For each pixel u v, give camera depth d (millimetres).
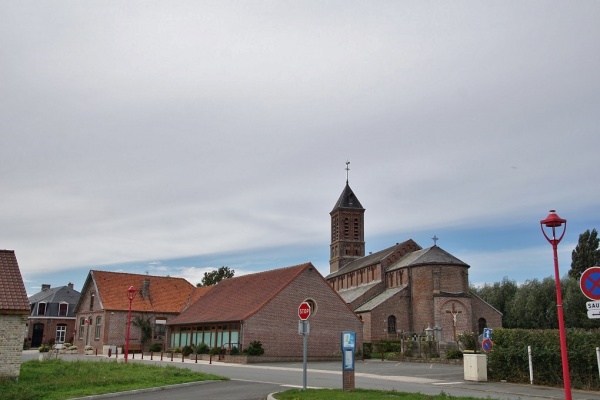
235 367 32594
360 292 70812
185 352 43719
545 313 67312
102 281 56219
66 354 51250
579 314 63062
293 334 41625
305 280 43375
